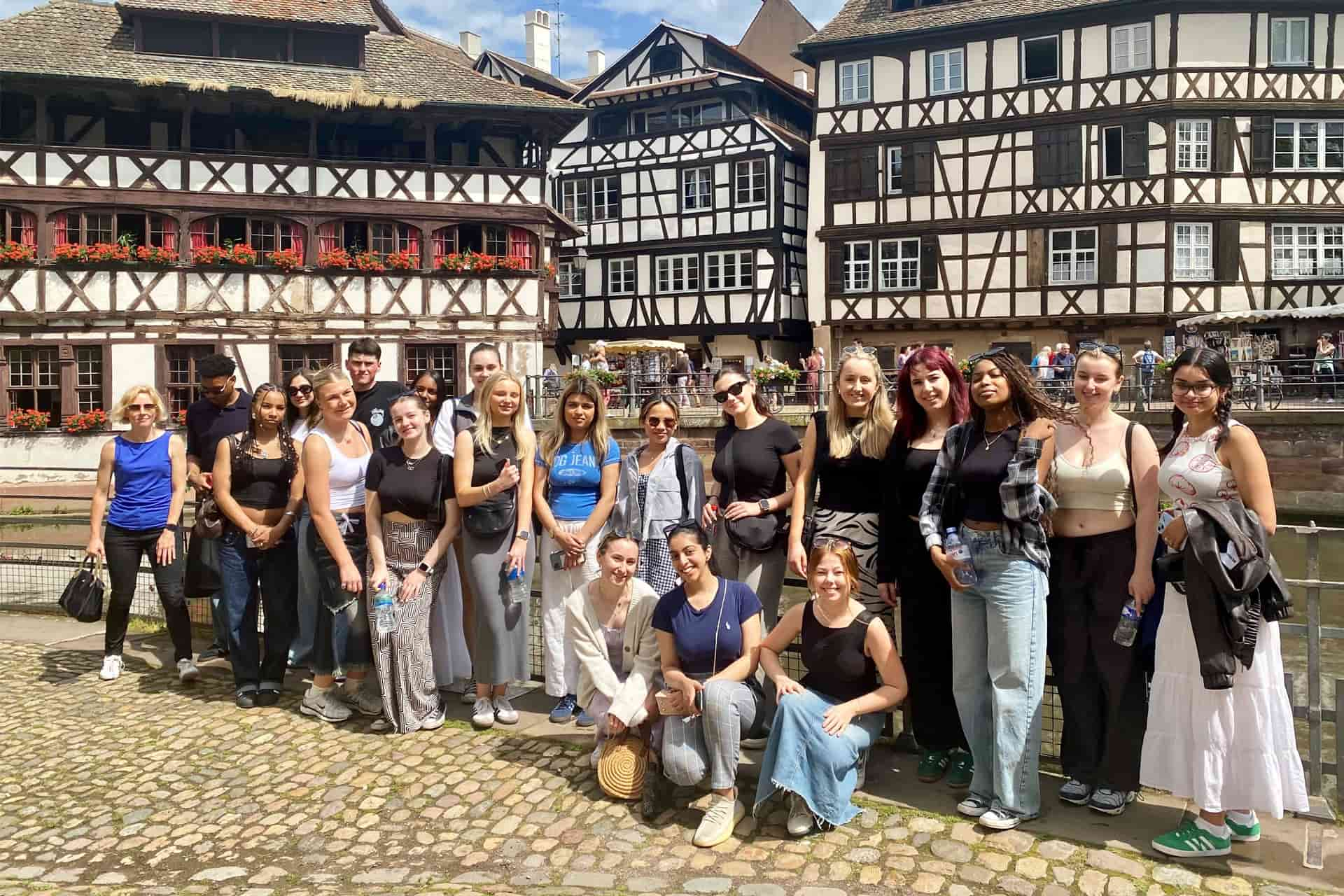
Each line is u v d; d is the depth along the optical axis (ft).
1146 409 62.34
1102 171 86.63
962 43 90.89
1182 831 12.53
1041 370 71.51
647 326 110.01
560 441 18.35
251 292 75.92
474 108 77.56
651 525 17.47
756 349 106.52
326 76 77.87
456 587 19.66
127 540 21.16
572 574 18.13
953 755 15.07
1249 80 83.87
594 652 15.67
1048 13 86.43
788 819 13.80
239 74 75.46
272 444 19.60
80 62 71.00
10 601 28.96
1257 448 11.97
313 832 14.24
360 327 78.13
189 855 13.66
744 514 16.29
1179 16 83.92
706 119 108.06
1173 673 12.58
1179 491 12.51
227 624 19.71
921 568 14.73
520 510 17.89
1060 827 13.28
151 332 73.92
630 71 111.65
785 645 14.47
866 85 94.58
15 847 13.99
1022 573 13.12
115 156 72.84
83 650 23.99
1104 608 13.38
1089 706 13.70
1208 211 84.17
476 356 19.53
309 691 18.89
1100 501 13.33
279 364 76.74
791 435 16.84
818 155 96.48
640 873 12.64
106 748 17.57
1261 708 12.07
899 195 93.56
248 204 75.41
